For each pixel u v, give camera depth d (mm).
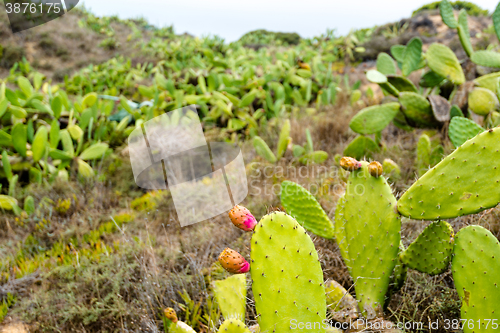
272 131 4988
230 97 5152
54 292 2145
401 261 1491
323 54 9523
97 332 1896
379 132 3428
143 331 1799
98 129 4547
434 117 3047
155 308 1916
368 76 3180
